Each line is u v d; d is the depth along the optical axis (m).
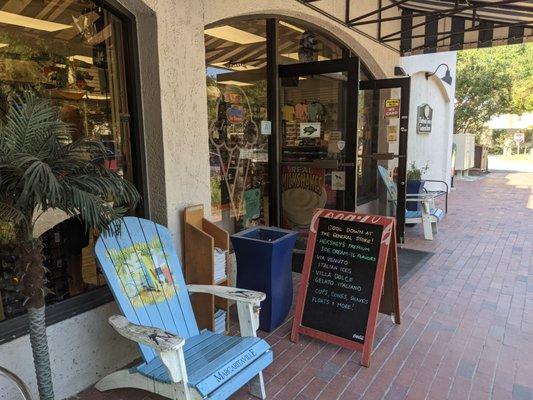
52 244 2.53
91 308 2.56
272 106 4.42
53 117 1.84
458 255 5.16
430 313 3.54
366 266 2.88
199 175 3.11
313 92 4.33
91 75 2.80
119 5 2.63
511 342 3.06
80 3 2.65
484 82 17.48
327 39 5.30
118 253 2.39
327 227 3.07
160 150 2.82
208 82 3.82
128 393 2.50
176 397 2.03
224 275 3.18
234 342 2.41
